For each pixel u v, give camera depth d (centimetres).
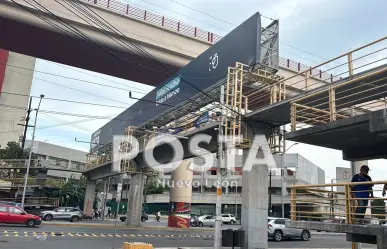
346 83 1088
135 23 3164
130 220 3700
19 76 7825
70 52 3247
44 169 5231
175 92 2677
